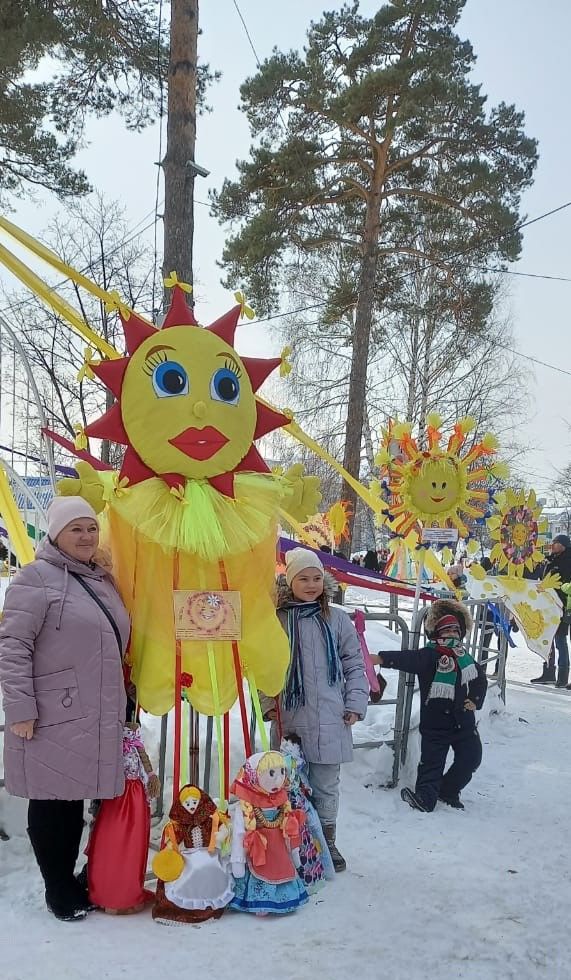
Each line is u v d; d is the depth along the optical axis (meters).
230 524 3.39
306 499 3.88
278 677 3.55
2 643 2.91
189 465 3.37
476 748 4.60
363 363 16.27
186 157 8.81
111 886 3.03
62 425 20.59
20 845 3.49
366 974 2.73
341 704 3.68
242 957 2.79
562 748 6.15
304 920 3.10
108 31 11.23
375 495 5.29
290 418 3.79
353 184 15.80
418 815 4.43
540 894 3.45
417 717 5.19
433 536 5.08
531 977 2.77
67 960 2.70
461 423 5.18
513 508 6.58
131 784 3.13
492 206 15.14
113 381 3.37
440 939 3.01
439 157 15.66
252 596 3.49
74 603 3.02
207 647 3.38
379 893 3.38
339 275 19.33
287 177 15.02
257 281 15.45
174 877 3.01
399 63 14.18
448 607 4.71
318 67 14.36
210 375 3.40
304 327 21.72
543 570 9.55
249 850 3.14
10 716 2.85
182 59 8.79
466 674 4.58
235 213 15.69
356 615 4.54
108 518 3.44
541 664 11.05
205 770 3.87
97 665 3.01
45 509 5.00
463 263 16.27
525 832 4.25
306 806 3.41
